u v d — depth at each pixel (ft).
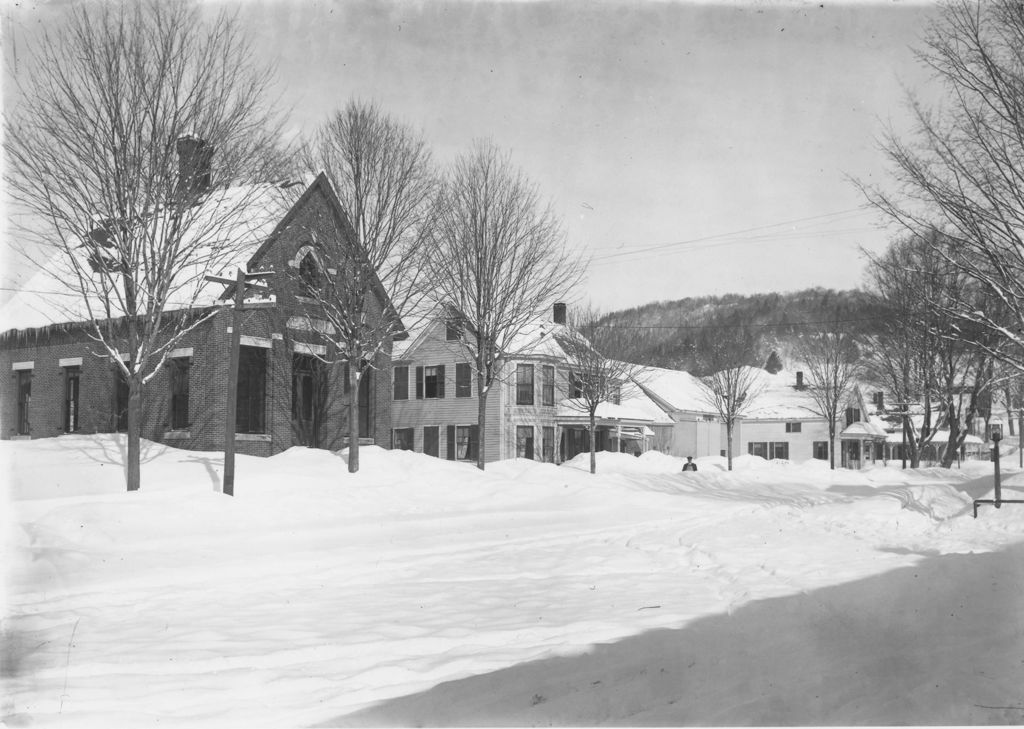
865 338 156.46
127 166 58.03
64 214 57.72
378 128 78.02
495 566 39.50
